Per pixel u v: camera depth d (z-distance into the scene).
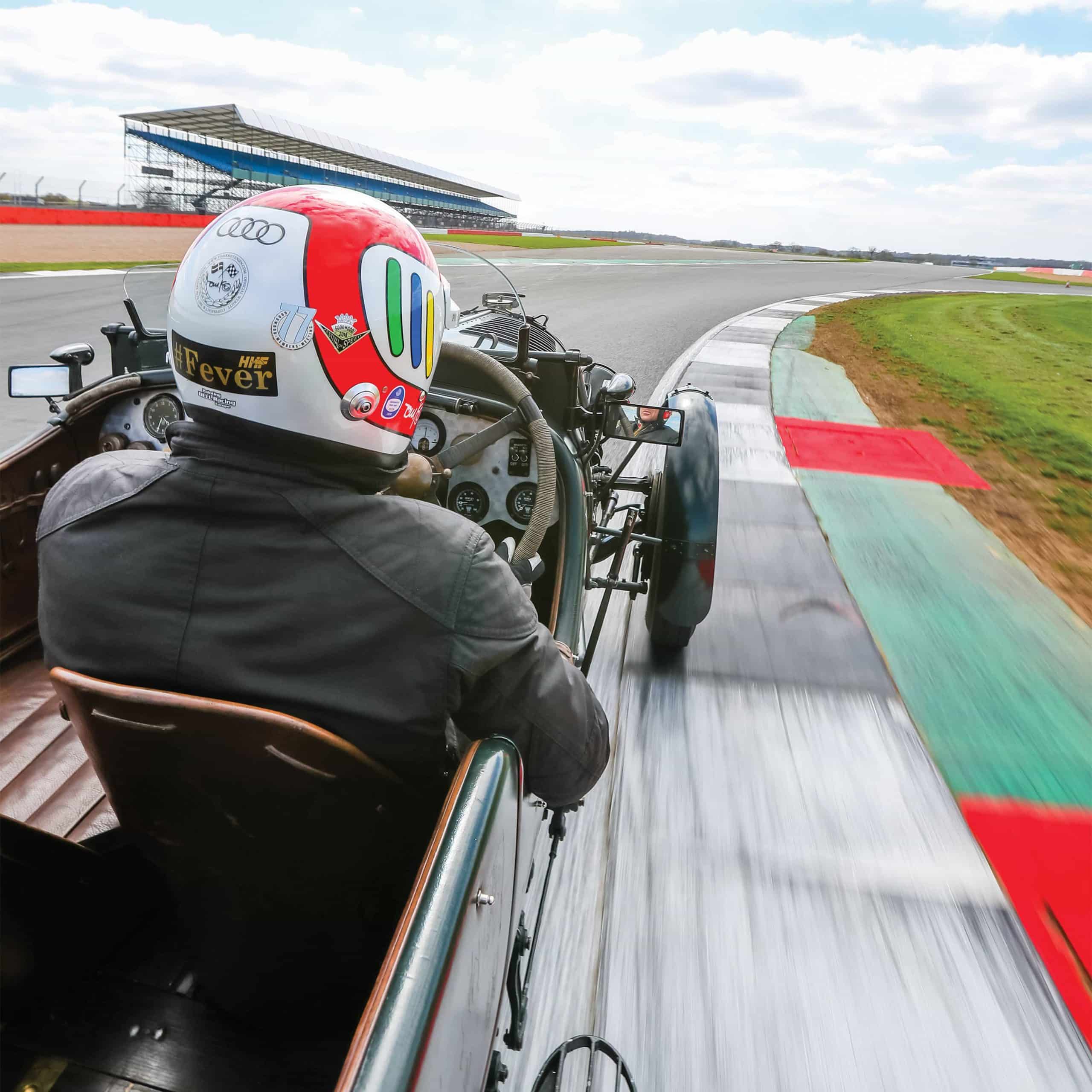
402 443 1.02
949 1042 1.83
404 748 0.96
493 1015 1.00
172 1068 1.06
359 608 0.91
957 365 13.37
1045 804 2.64
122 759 0.93
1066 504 6.20
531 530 1.64
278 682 0.91
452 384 2.18
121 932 1.23
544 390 2.17
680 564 3.00
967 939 2.11
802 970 1.98
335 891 1.03
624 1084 1.68
